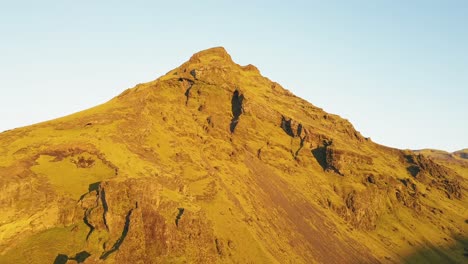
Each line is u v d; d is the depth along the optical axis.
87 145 162.88
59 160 155.50
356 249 192.00
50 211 135.12
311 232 188.12
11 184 136.12
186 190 165.00
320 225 196.62
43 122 182.00
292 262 160.25
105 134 176.12
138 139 185.38
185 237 139.25
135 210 132.88
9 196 134.12
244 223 166.38
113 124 186.62
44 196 138.62
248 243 156.25
